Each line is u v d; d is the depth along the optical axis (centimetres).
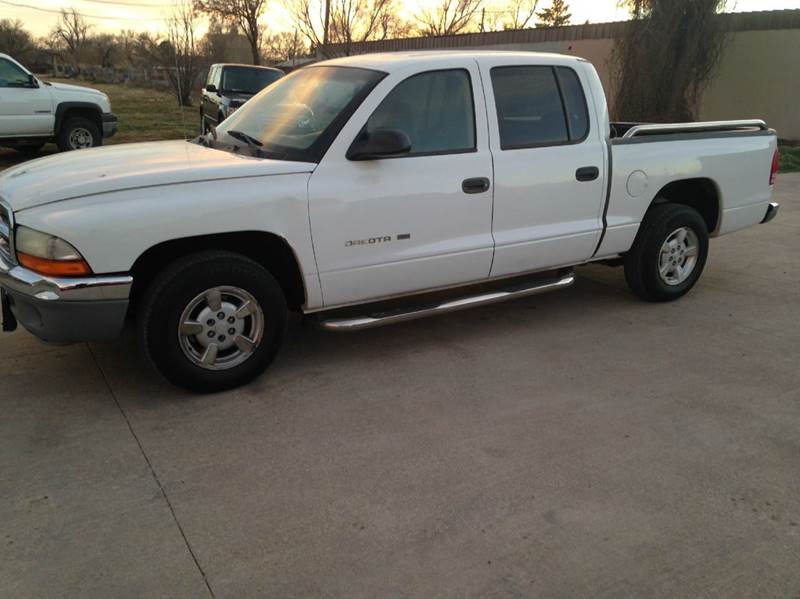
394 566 256
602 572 255
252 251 403
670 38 1694
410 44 2408
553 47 2166
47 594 239
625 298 591
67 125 1287
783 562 263
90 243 337
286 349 463
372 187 405
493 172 447
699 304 576
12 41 5209
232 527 277
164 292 359
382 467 322
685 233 565
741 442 351
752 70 1755
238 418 365
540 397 398
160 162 387
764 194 609
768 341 493
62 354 439
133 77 4059
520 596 243
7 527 273
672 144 539
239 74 1670
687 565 260
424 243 433
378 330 503
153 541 268
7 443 334
